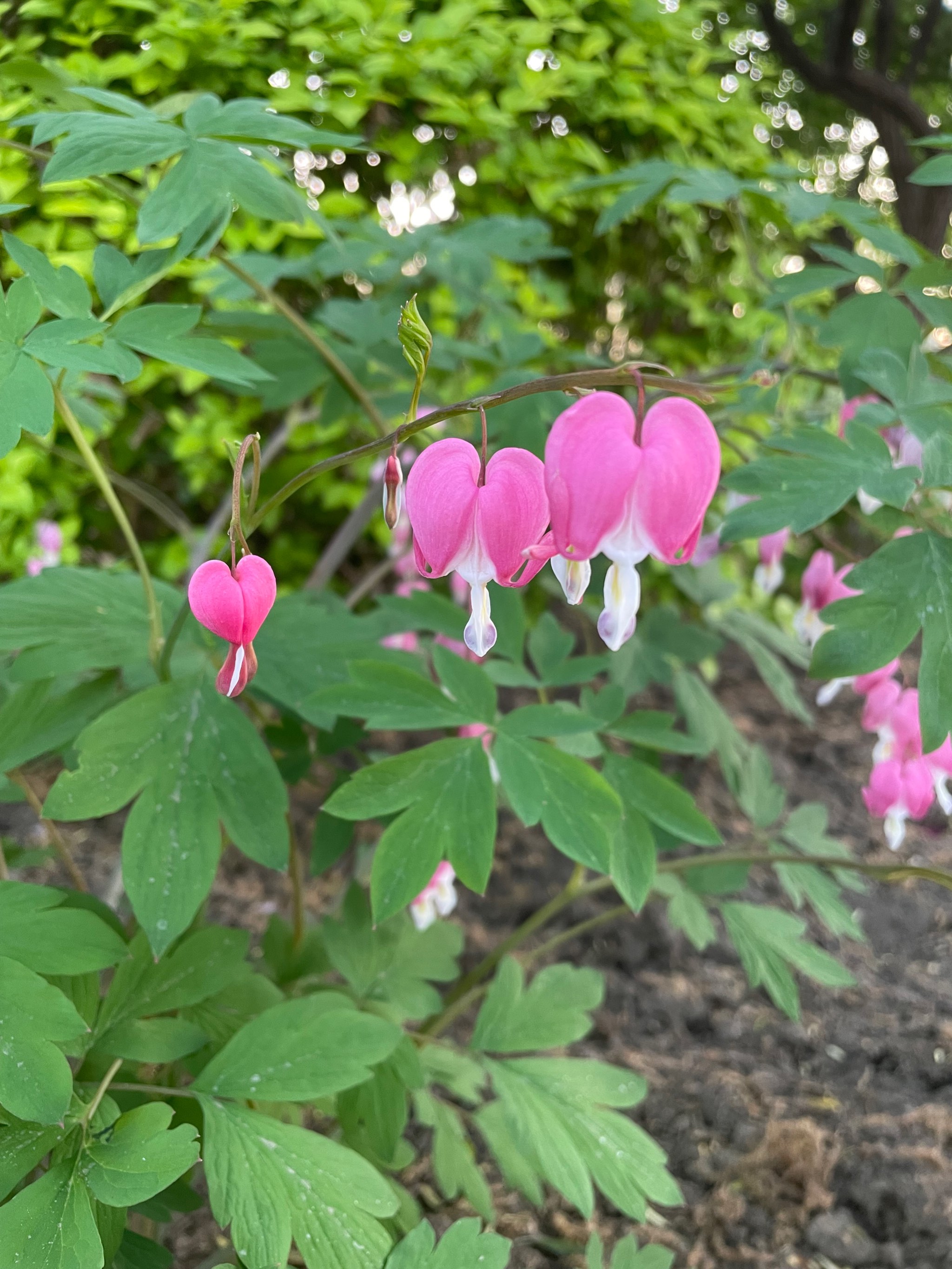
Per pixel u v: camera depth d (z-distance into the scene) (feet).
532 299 1.84
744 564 2.62
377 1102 0.86
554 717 0.82
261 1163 0.68
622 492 0.53
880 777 0.96
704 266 2.28
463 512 0.58
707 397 0.55
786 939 1.02
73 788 0.75
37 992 0.64
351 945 1.02
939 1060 1.31
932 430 0.74
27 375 0.64
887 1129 1.17
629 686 1.33
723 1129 1.19
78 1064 0.89
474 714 0.81
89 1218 0.60
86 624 0.86
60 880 1.59
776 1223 1.06
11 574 2.03
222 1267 0.63
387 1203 0.68
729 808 1.94
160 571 2.08
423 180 1.68
